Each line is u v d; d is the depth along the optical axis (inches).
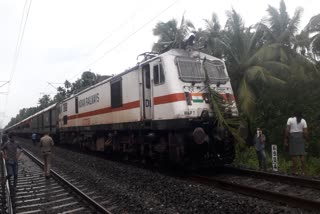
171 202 313.0
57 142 1266.0
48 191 416.5
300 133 409.7
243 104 741.9
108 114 621.9
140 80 489.7
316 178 366.9
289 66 820.6
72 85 1443.2
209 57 462.3
